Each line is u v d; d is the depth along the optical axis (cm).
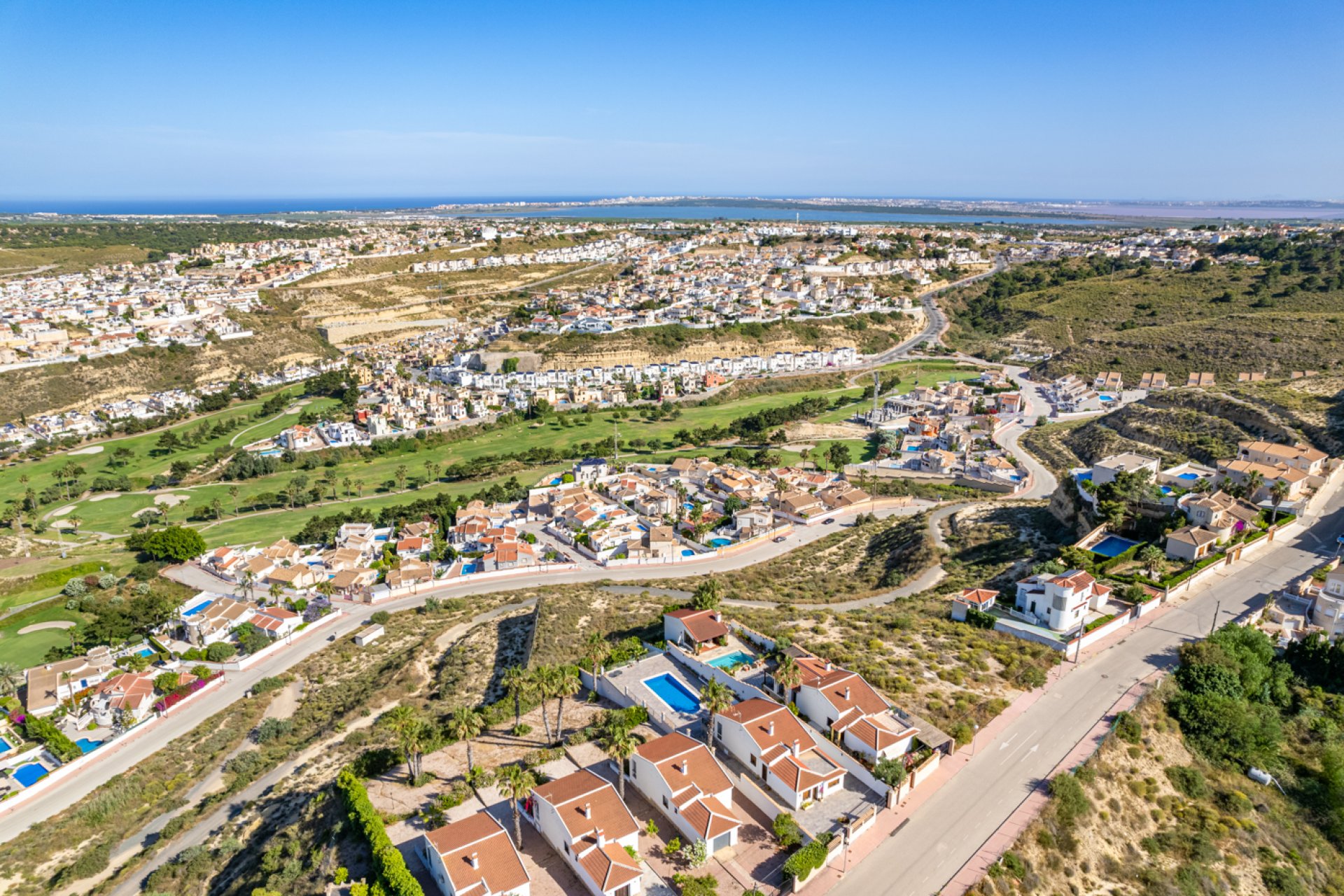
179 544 17500
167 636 14350
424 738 7675
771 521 17950
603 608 12950
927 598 12194
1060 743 7475
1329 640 9138
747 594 13538
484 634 12700
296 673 12975
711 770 7044
